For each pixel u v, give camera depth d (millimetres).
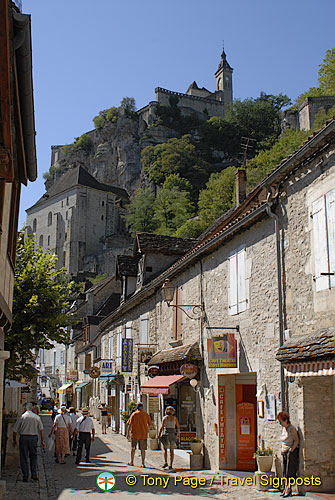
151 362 16922
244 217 11000
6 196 9367
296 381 8836
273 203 10102
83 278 73250
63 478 11445
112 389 27312
